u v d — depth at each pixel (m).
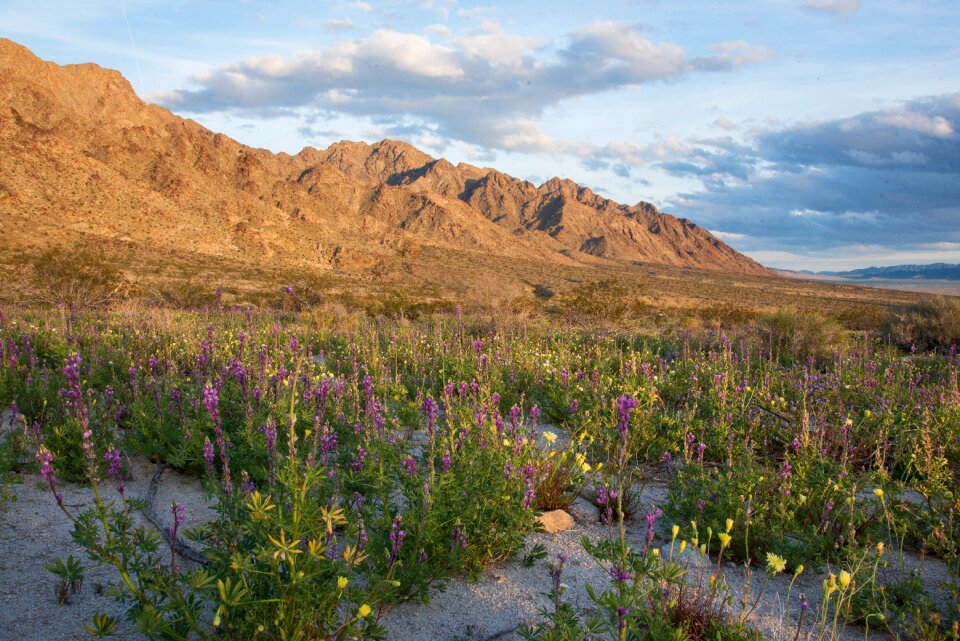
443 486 4.24
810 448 6.12
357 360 11.20
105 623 2.88
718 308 39.97
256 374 7.12
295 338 6.45
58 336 10.95
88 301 26.77
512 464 4.84
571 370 11.20
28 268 33.88
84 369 8.34
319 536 3.16
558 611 3.32
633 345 15.66
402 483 4.63
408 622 3.67
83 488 5.40
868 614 3.61
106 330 11.80
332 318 19.98
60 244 86.62
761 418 7.82
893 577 4.32
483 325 18.05
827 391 9.19
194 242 126.06
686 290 168.75
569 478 5.58
